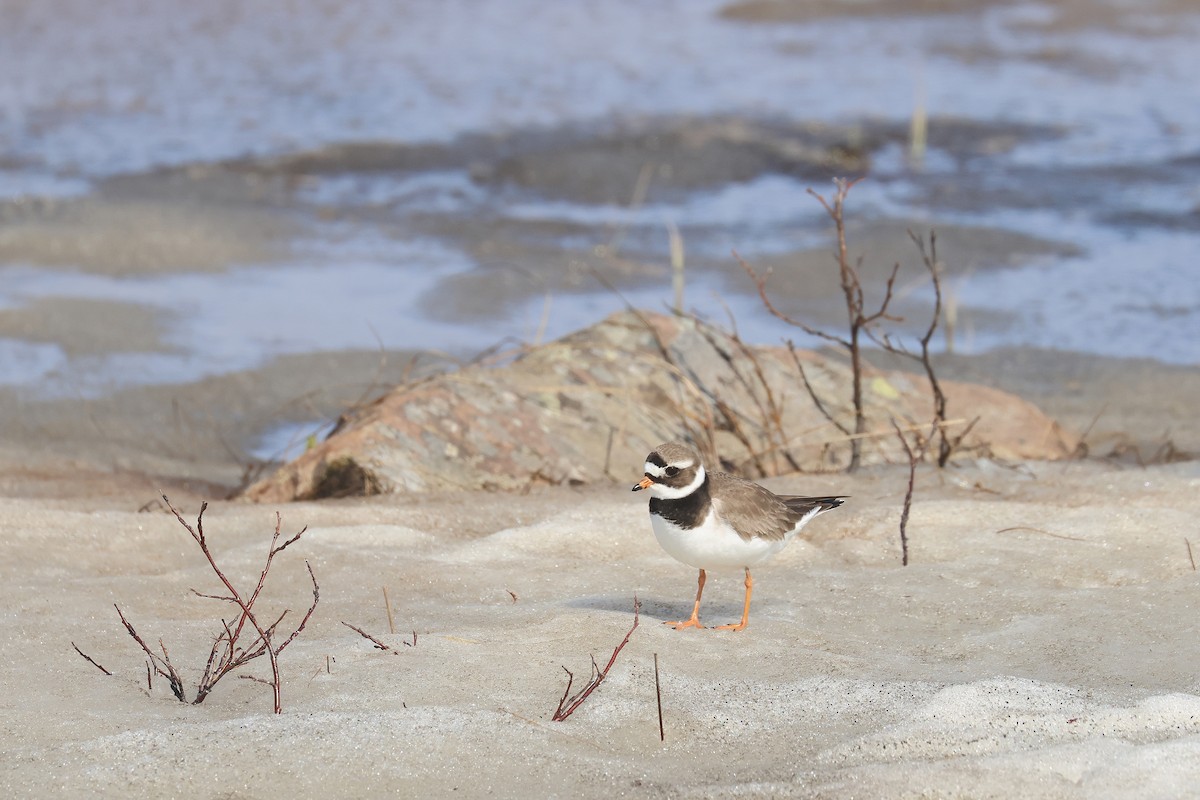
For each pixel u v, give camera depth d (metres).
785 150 24.94
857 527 10.49
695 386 13.45
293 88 27.73
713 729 6.91
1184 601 8.61
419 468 11.80
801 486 11.83
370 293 18.64
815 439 13.24
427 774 6.42
